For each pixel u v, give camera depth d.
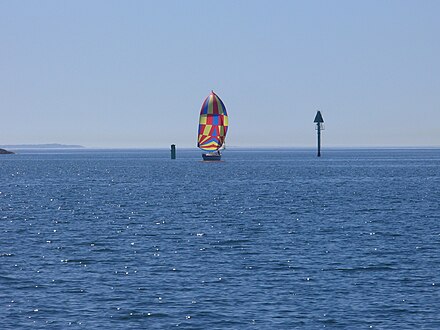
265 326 58.81
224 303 65.44
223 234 110.12
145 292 69.50
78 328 58.38
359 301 66.00
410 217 133.88
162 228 118.56
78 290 70.44
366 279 75.06
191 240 103.62
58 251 93.75
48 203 170.25
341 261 85.44
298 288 71.00
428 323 59.28
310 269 80.44
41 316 61.53
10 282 74.00
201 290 70.25
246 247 96.50
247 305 64.75
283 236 107.44
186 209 152.25
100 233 112.19
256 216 137.00
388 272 78.56
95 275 77.50
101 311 63.00
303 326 58.78
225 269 80.56
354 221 127.56
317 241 101.88
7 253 92.00
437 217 133.50
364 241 101.75
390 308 63.59
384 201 170.50
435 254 90.06
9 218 135.12
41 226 121.94
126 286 72.00
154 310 63.25
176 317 61.22
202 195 193.62
